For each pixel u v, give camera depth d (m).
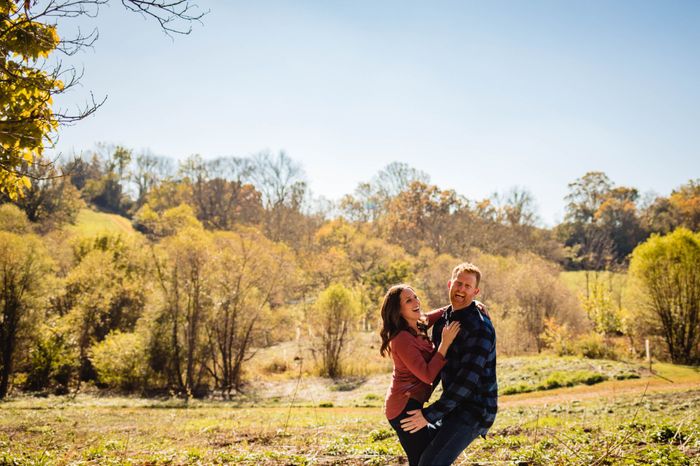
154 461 8.13
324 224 101.31
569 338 36.78
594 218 103.56
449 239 88.44
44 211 68.19
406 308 4.30
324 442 9.85
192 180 103.62
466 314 4.06
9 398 28.64
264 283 38.66
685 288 34.97
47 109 6.88
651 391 20.38
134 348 33.75
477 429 4.02
